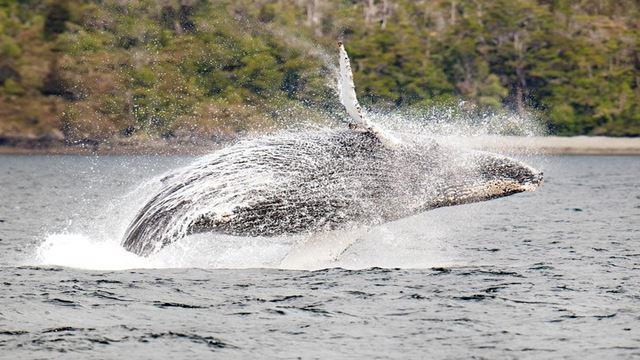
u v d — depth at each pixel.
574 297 83.00
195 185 88.12
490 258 109.00
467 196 91.38
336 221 91.06
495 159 92.19
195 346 67.25
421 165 90.94
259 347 67.19
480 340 69.25
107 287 83.38
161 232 88.12
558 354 66.19
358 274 91.06
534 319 75.12
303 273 90.94
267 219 88.62
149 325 71.88
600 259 107.38
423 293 83.44
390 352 66.44
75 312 75.06
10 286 83.19
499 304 79.94
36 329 70.38
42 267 92.62
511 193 91.56
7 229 140.50
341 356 65.50
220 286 84.50
